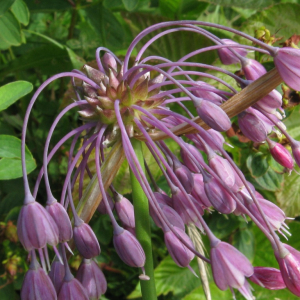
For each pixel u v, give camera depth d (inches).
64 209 2.1
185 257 2.2
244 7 4.8
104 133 2.5
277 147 2.6
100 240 4.9
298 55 2.0
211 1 4.8
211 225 4.7
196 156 2.3
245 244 4.8
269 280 2.3
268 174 4.1
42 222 2.0
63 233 2.1
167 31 2.7
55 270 2.2
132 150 2.2
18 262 4.5
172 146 4.7
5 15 4.4
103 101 2.4
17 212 4.7
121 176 4.4
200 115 2.2
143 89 2.4
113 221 2.2
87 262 2.3
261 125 2.3
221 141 2.6
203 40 5.0
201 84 2.6
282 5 4.5
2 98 3.0
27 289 2.0
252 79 2.4
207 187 2.2
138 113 2.5
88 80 2.5
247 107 2.3
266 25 4.7
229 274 2.0
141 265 2.2
